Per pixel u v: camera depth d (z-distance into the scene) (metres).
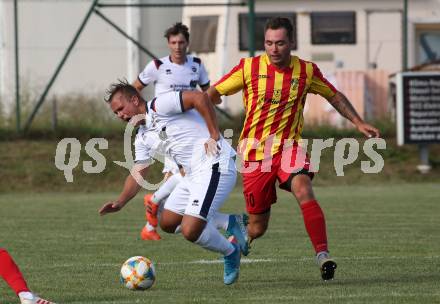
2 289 23.61
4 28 80.69
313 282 24.14
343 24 81.25
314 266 27.41
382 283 23.62
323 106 72.06
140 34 82.31
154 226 34.72
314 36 81.06
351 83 77.12
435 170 64.06
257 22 79.31
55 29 81.81
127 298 21.81
